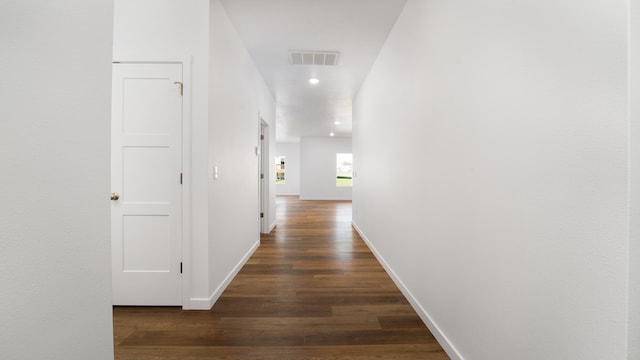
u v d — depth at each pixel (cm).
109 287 86
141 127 206
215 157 219
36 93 63
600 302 74
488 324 120
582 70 78
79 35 74
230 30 250
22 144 60
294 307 211
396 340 169
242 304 216
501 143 110
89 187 78
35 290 64
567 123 82
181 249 208
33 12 62
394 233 259
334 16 243
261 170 471
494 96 114
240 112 285
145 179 207
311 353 158
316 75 383
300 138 1061
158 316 197
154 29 204
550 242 88
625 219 69
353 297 229
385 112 286
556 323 87
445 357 153
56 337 69
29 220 62
